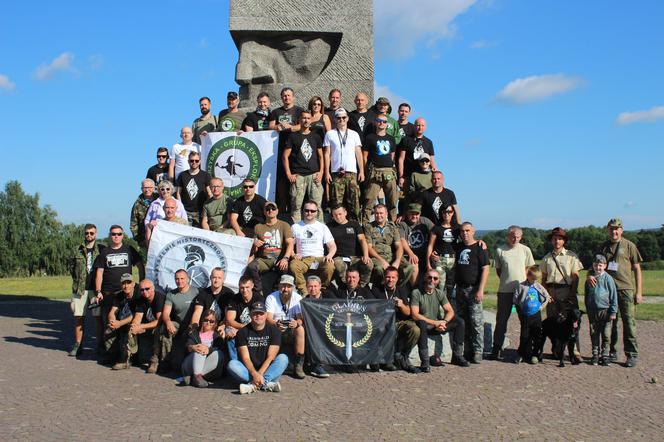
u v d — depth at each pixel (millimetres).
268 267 11211
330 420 7184
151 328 10062
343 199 12773
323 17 15938
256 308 8734
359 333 9875
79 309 11203
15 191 72375
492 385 9047
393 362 10141
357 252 11344
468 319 10867
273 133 13445
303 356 9570
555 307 11039
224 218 12383
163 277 11094
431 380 9359
